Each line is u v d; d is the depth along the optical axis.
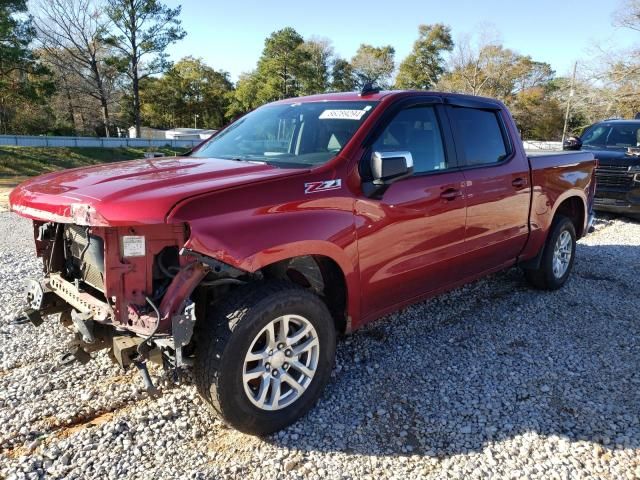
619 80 36.56
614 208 9.77
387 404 3.35
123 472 2.70
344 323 3.51
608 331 4.53
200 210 2.64
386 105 3.69
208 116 84.06
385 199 3.47
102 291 2.92
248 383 2.92
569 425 3.13
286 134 3.87
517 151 4.76
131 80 53.22
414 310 4.95
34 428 3.03
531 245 5.05
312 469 2.75
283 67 71.06
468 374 3.74
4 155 29.25
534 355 4.05
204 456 2.84
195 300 3.01
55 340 4.12
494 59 64.25
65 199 2.78
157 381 3.55
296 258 3.27
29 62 41.38
